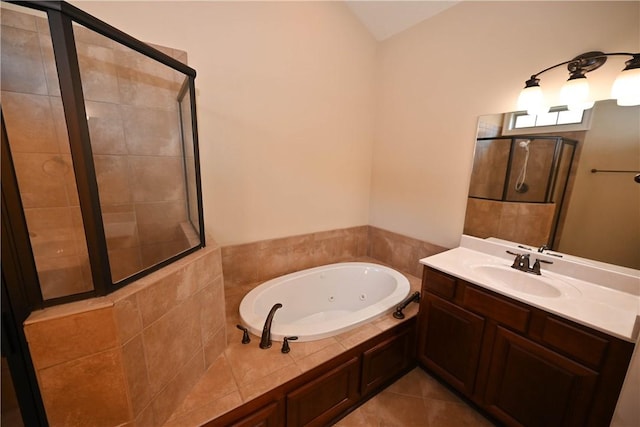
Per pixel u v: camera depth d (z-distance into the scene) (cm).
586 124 137
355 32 229
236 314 174
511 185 169
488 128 178
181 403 110
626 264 130
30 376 76
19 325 73
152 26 146
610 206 133
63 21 77
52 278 87
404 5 200
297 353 138
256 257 211
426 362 174
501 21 165
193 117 129
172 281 104
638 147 122
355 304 241
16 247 72
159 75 130
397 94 237
